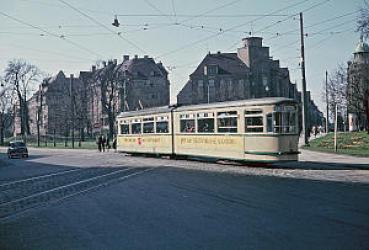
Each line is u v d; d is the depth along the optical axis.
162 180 18.80
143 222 10.28
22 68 85.81
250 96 95.00
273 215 10.60
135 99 98.38
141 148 34.72
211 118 26.53
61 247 8.32
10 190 18.27
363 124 69.69
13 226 10.59
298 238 8.35
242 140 24.11
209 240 8.38
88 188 17.17
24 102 87.19
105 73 83.25
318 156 30.05
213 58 97.75
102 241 8.64
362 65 51.62
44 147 73.88
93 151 52.91
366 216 10.30
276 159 22.72
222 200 13.01
